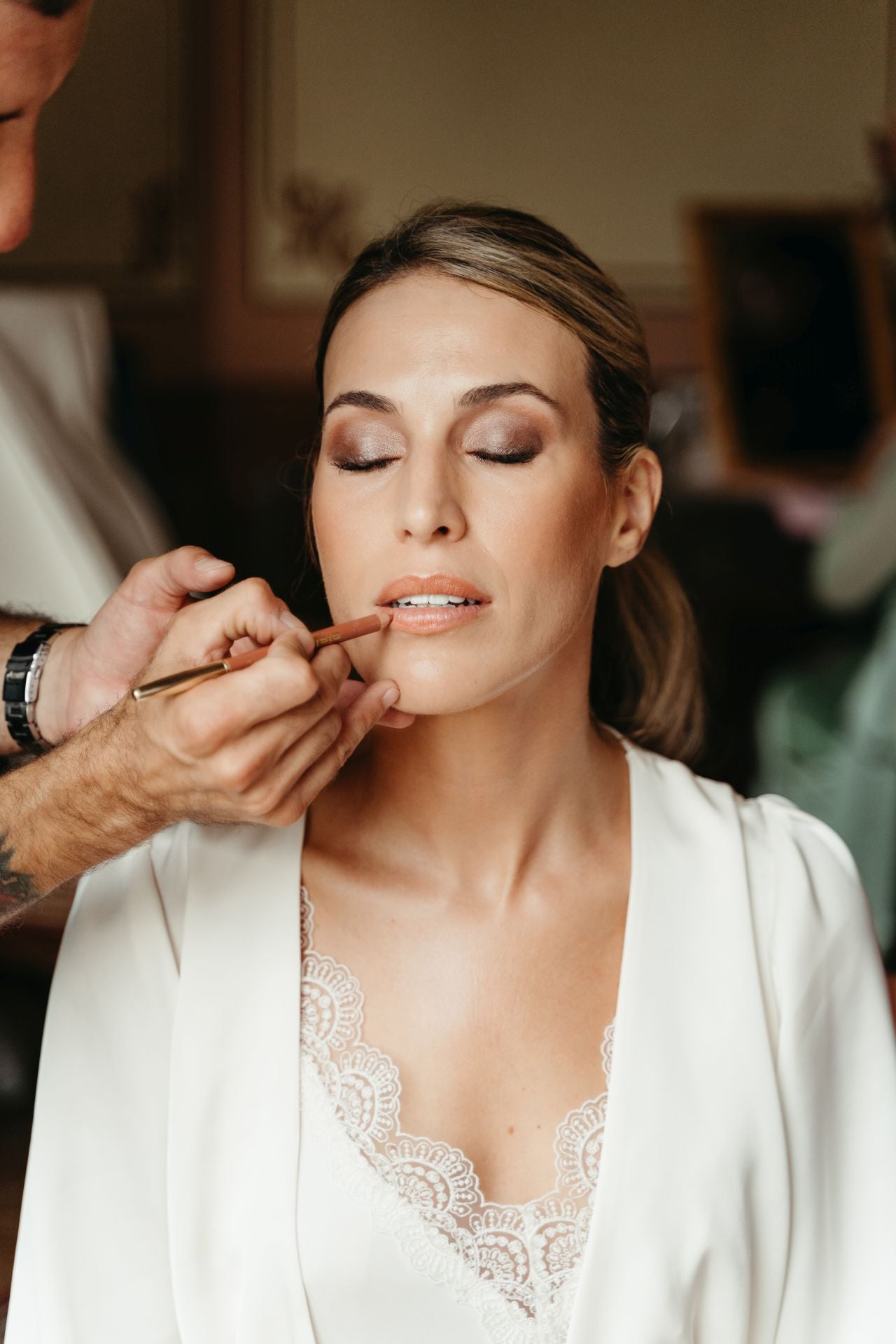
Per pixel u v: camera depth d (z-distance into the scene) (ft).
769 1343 3.38
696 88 15.26
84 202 15.01
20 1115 4.57
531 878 3.50
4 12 3.57
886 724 8.86
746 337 13.83
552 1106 3.32
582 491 3.35
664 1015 3.37
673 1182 3.23
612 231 15.56
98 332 6.95
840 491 13.94
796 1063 3.43
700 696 4.28
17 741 4.22
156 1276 3.26
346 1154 3.19
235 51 15.20
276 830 3.50
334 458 3.34
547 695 3.42
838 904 3.64
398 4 15.14
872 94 15.11
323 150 15.42
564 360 3.32
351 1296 3.13
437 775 3.40
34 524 5.95
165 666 3.00
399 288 3.32
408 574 3.18
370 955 3.42
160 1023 3.39
